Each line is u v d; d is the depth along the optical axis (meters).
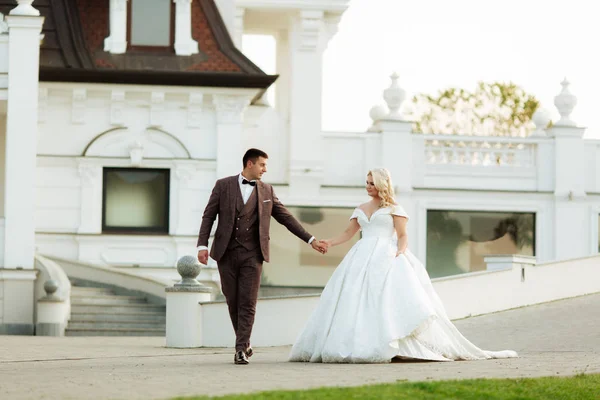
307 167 39.19
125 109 37.09
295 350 16.16
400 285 15.85
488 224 40.41
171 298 22.42
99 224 36.94
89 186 36.91
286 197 39.19
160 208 37.41
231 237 15.80
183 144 37.16
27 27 32.19
